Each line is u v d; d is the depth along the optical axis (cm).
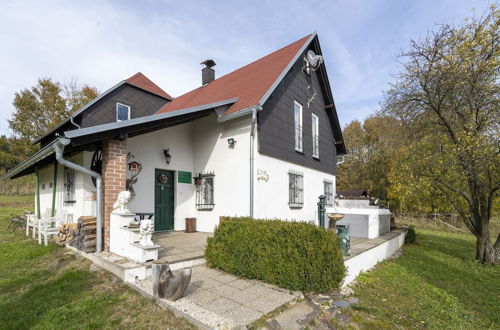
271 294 386
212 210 807
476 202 858
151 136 783
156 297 354
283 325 307
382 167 2422
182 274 355
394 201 2256
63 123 935
